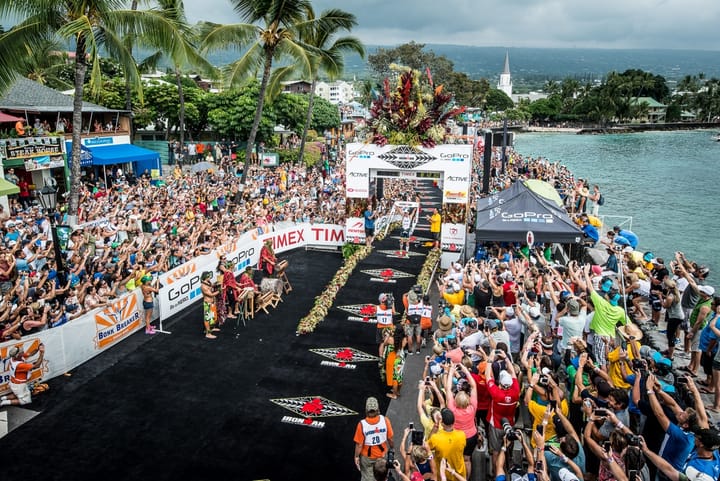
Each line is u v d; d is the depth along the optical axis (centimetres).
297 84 9981
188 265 1767
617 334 1202
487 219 1777
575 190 2827
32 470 968
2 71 1819
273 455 1024
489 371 930
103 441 1055
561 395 860
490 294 1411
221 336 1553
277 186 3462
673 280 1308
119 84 4619
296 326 1633
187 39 2655
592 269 1520
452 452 778
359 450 863
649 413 816
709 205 4409
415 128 2230
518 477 708
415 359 1416
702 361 1092
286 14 2794
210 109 4978
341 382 1300
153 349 1459
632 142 11556
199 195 2828
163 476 959
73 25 1725
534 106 16112
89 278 1553
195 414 1155
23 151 2681
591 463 827
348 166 2302
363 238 2367
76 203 2020
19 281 1426
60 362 1295
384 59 8150
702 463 639
